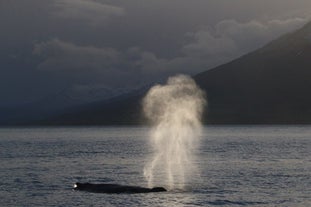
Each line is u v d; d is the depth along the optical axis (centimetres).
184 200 12888
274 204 12488
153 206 12244
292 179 16450
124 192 13950
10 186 15438
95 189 14350
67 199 13188
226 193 13838
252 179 16500
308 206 12288
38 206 12475
